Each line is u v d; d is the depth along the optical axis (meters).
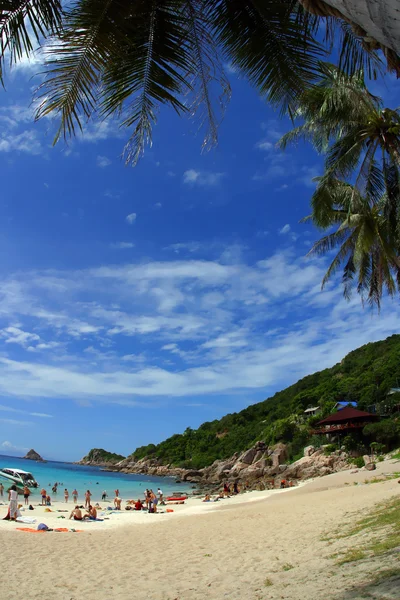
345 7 1.98
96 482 67.25
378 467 29.78
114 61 4.72
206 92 4.94
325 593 4.95
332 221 18.05
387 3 1.74
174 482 66.56
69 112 4.59
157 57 4.86
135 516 22.58
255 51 4.72
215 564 8.64
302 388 80.00
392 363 58.28
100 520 20.38
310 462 44.94
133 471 102.94
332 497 19.22
